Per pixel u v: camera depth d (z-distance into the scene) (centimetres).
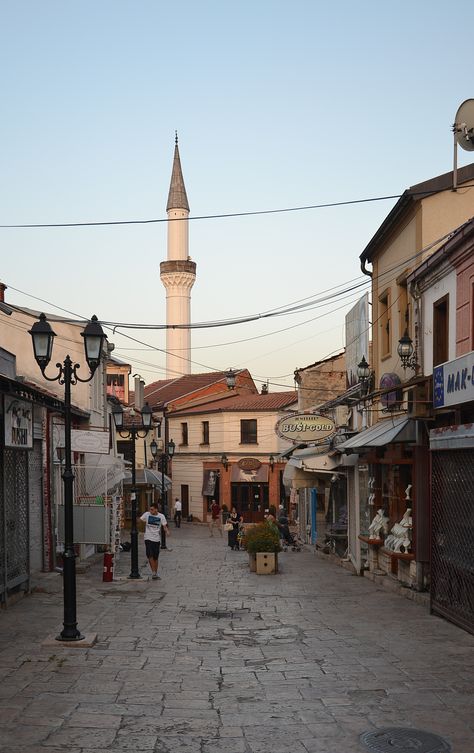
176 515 5100
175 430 5884
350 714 728
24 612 1338
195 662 959
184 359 7794
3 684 845
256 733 675
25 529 1515
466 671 893
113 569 2034
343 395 2509
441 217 1680
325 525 2970
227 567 2292
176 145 8275
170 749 635
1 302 2331
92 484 2230
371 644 1063
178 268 7844
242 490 5325
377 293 2092
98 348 1138
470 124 1491
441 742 648
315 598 1570
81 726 695
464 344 1364
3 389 1312
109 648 1043
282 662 956
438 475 1283
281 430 2639
